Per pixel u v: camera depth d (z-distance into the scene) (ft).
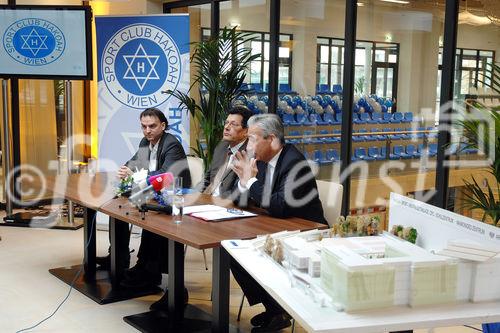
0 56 18.85
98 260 15.11
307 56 17.90
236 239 9.12
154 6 21.44
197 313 12.00
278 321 11.10
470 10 12.69
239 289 13.82
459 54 12.89
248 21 18.74
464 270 6.04
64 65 18.74
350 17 15.39
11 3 22.06
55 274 14.61
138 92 18.51
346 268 5.70
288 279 6.69
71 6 18.35
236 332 11.14
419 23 16.21
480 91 12.20
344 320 5.51
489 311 5.85
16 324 11.52
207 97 17.74
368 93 16.31
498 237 6.15
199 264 15.79
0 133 21.77
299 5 18.19
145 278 13.55
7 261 15.88
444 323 5.61
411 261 5.89
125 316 11.97
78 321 11.73
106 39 18.69
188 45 18.03
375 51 16.78
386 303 5.85
